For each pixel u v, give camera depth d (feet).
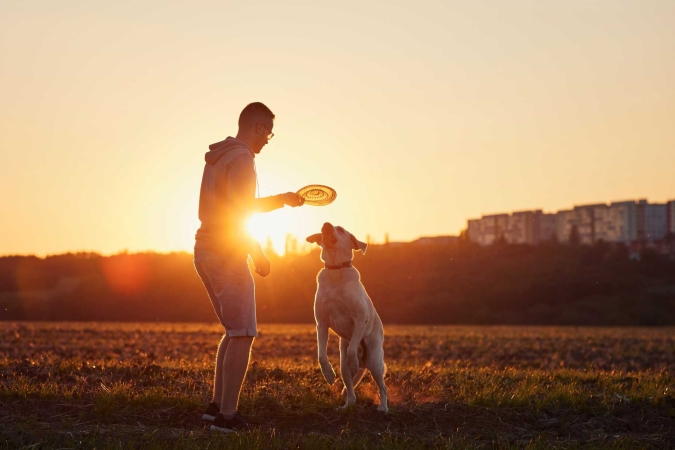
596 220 606.14
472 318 270.87
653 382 33.55
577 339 105.91
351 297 23.22
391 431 21.45
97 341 80.02
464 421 23.09
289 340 92.58
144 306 265.34
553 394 27.22
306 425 21.61
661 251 471.21
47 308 262.47
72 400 22.43
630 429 23.54
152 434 18.54
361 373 25.81
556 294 295.89
